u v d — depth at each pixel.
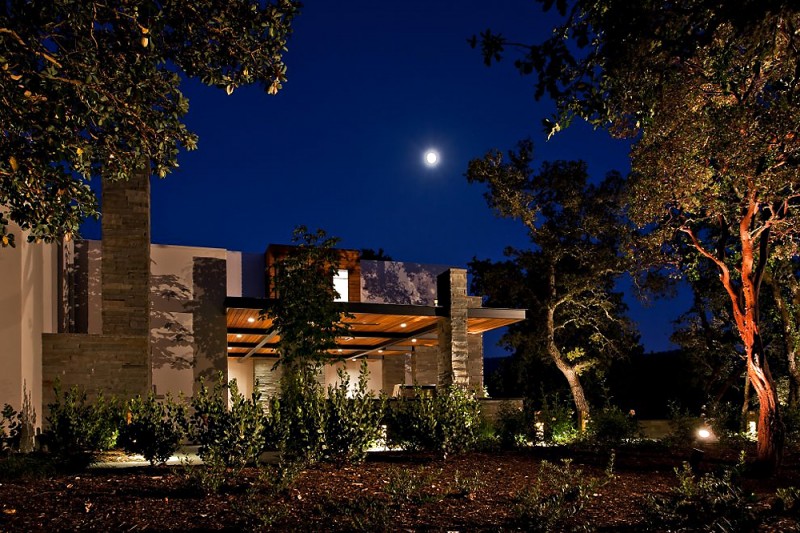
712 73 8.67
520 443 12.79
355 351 23.45
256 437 7.77
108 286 12.89
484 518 6.18
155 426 8.27
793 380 16.09
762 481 9.59
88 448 9.20
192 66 6.67
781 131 8.71
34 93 5.49
